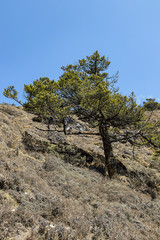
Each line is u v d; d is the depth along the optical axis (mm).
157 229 5988
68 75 15445
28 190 5453
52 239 3695
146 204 8172
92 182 9102
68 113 13523
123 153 17641
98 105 12227
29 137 12062
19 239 3443
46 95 12766
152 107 12805
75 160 12062
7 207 4152
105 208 6262
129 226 5484
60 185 7109
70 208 5281
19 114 20953
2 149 7570
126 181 11734
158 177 13664
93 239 4293
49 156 10641
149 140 12477
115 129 15422
